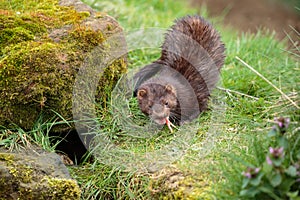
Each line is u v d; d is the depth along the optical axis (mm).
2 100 8719
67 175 8219
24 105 8820
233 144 8688
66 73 9000
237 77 11211
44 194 7906
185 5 18125
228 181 7566
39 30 9555
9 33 9359
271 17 19672
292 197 6582
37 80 8781
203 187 7816
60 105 9000
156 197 8258
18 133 8805
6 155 8141
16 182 7863
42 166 8156
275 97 10102
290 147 7582
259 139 8109
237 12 20250
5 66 8758
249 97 10469
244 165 7500
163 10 16844
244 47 12953
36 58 8852
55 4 10484
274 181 6730
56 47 9125
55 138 9367
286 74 10672
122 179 8766
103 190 8797
